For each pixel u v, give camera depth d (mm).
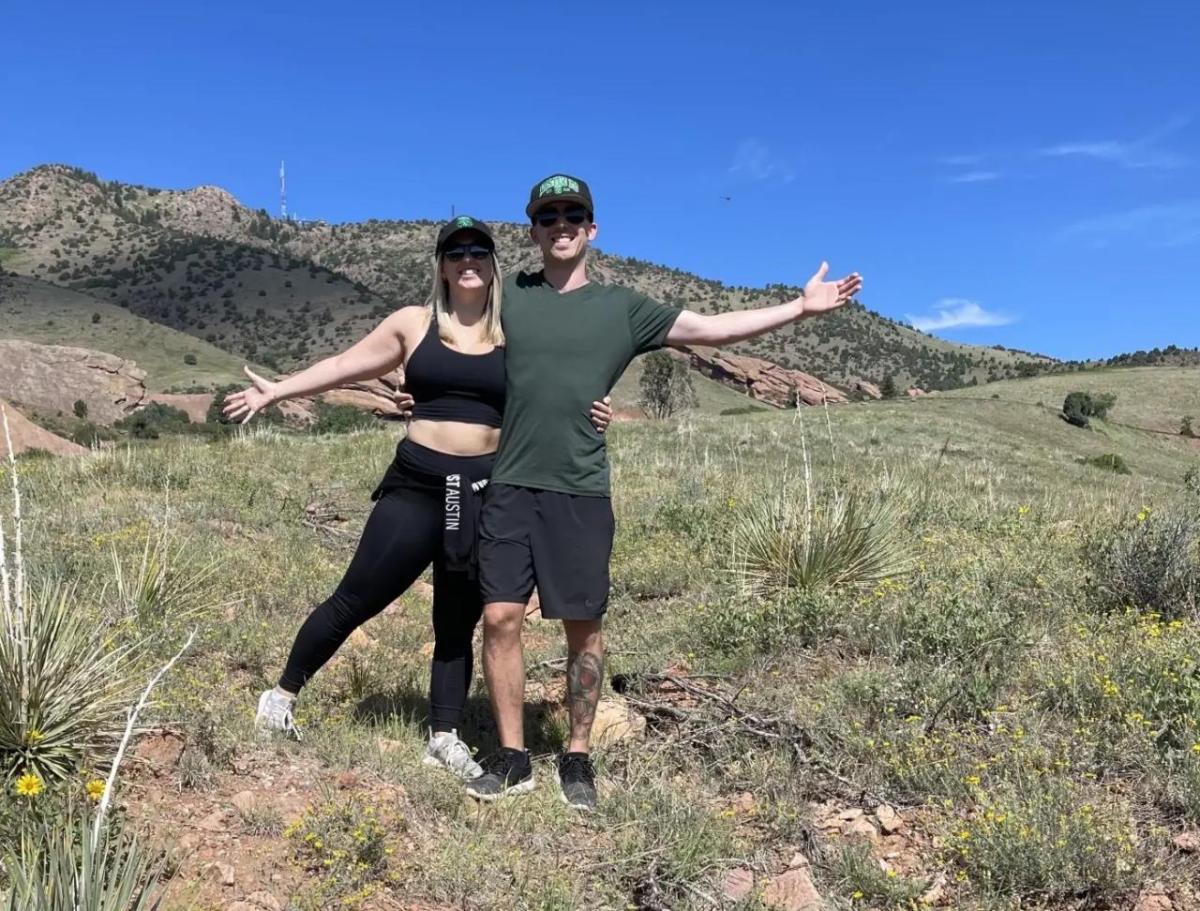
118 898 2148
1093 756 3553
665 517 8531
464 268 3430
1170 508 6316
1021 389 94000
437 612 3793
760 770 3725
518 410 3449
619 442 22031
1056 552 6371
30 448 16609
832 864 3131
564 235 3529
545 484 3428
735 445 23266
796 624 5105
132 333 159250
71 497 8859
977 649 4453
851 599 5551
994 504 8930
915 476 14070
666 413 49281
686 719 4258
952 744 3660
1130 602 5230
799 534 6145
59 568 5746
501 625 3457
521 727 3588
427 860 2932
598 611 3471
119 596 5312
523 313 3484
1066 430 52125
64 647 3236
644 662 5031
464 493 3494
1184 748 3441
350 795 3141
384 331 3584
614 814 3393
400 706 4332
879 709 4098
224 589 6062
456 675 3779
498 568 3443
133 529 7117
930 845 3213
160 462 11070
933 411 50969
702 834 3248
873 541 6156
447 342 3500
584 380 3422
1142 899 2809
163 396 87188
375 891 2729
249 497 9422
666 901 2961
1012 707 4016
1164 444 55719
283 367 166750
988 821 3076
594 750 3941
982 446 32812
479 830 3158
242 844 2824
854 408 49438
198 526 7848
